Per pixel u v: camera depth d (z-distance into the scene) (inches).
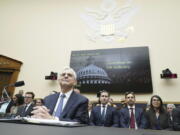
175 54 217.8
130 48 227.6
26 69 254.1
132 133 28.9
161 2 237.6
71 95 71.2
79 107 65.1
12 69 254.1
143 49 223.3
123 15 243.8
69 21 260.5
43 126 35.4
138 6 242.4
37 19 271.3
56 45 255.4
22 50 262.8
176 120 112.3
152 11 237.3
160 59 219.9
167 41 223.8
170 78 210.5
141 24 236.1
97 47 241.6
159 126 116.7
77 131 28.5
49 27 264.4
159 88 210.7
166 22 229.9
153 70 217.9
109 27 243.8
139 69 217.3
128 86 215.6
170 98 205.2
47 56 253.9
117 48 231.8
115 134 26.5
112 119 125.3
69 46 251.3
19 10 280.2
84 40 248.5
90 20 253.0
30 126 33.5
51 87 240.5
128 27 238.5
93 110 129.6
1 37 273.6
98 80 225.3
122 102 193.2
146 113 123.6
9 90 245.9
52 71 246.8
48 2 274.8
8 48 267.4
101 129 34.5
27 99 158.2
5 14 282.2
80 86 228.5
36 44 261.4
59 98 74.0
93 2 258.7
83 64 236.1
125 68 221.9
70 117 62.4
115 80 220.8
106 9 250.8
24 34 268.8
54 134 23.6
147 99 208.8
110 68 226.2
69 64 243.0
